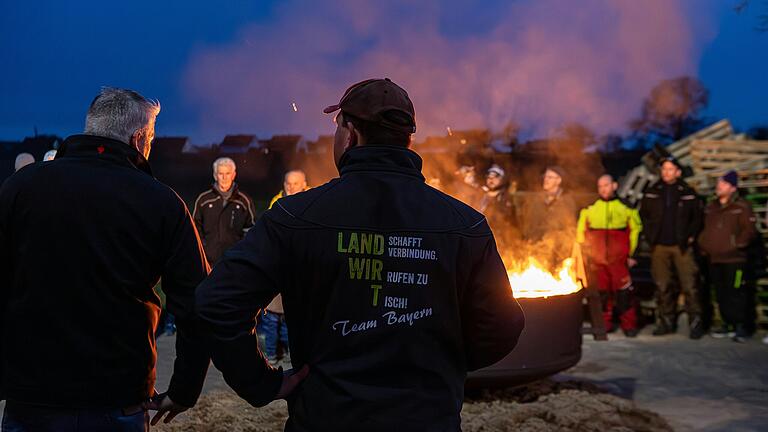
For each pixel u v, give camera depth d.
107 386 2.10
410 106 1.88
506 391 5.37
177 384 2.16
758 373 6.33
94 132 2.19
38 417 2.08
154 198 2.15
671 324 8.08
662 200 7.99
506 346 1.83
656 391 5.75
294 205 1.75
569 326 5.09
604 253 7.99
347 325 1.70
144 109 2.26
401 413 1.67
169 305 2.18
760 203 8.57
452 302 1.77
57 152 2.24
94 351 2.08
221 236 6.99
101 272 2.09
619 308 8.03
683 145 9.99
